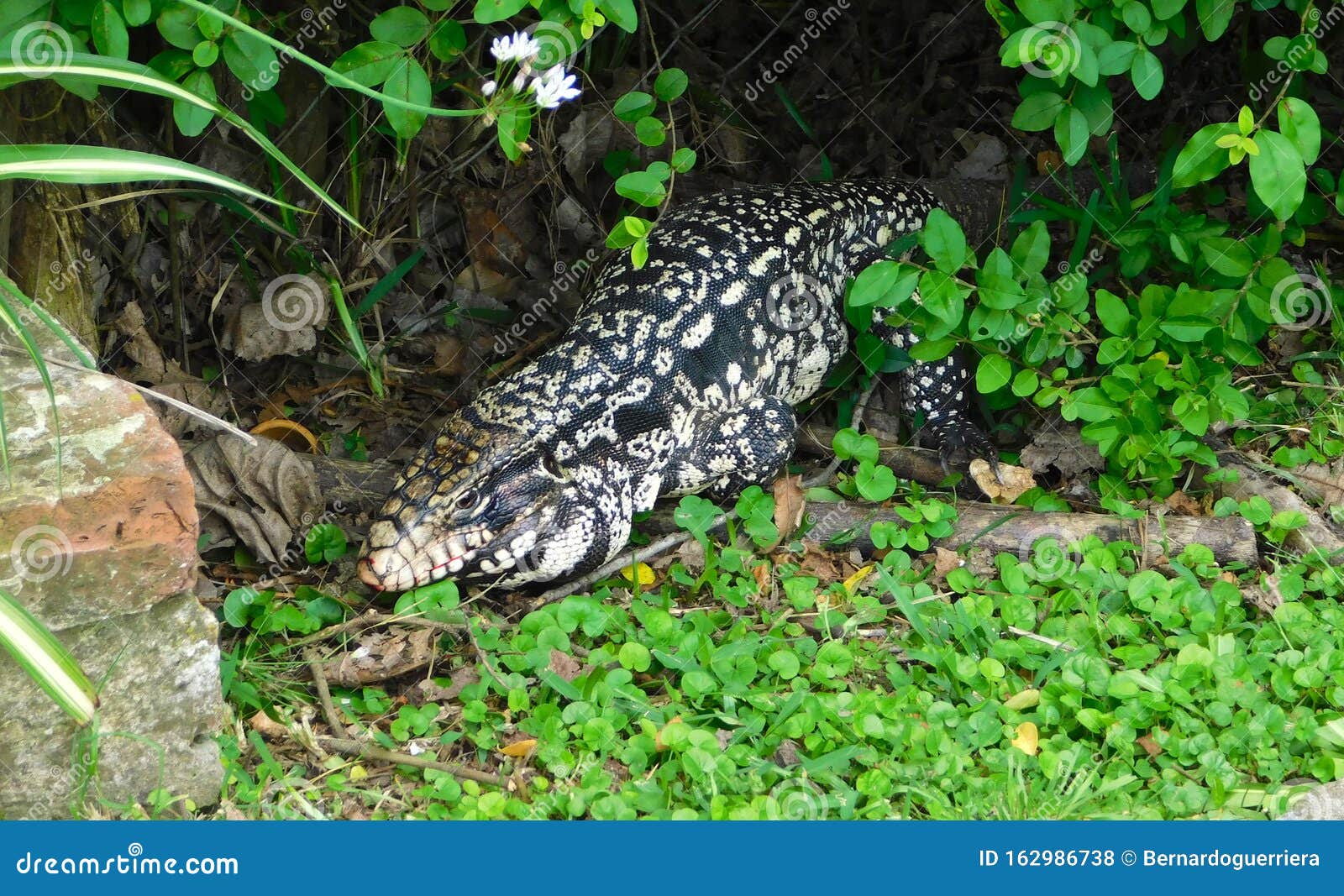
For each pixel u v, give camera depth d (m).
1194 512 5.49
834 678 4.53
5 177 3.46
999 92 7.95
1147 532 5.22
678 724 4.15
